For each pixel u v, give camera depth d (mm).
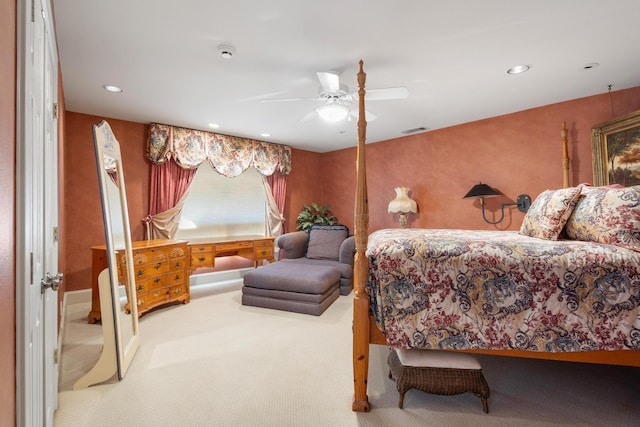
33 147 1023
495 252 1692
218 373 2184
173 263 3617
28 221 868
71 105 3580
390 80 2928
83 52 2404
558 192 2326
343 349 2564
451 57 2520
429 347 1721
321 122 4254
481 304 1682
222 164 4887
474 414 1764
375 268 1847
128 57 2486
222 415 1743
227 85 3027
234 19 2018
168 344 2635
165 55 2461
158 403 1844
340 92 2707
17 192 831
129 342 2418
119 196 2637
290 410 1794
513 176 3879
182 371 2205
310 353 2492
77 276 3803
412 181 4910
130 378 2113
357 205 1891
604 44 2344
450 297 1716
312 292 3389
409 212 4719
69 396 1907
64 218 3330
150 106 3613
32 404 1004
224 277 5035
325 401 1884
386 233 2824
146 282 3270
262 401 1873
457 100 3449
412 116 4004
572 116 3445
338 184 6098
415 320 1739
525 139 3777
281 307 3518
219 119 4113
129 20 2016
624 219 1716
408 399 1915
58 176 2367
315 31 2156
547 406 1831
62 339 2703
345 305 3721
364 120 1932
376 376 2193
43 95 1356
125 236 2619
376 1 1853
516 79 2932
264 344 2648
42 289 1252
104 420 1692
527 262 1647
